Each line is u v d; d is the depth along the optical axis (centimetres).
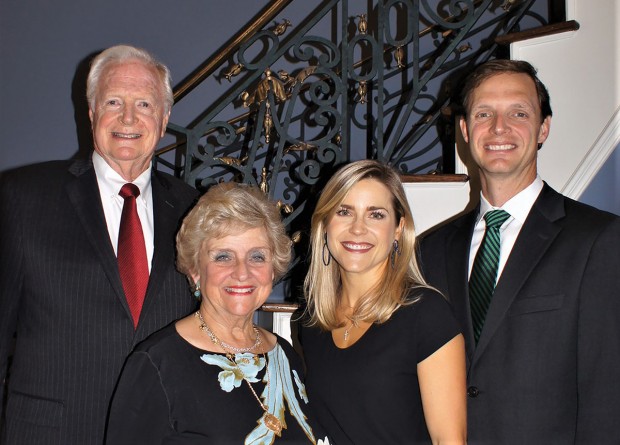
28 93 400
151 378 171
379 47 286
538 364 189
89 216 199
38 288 191
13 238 193
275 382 183
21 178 203
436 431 185
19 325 197
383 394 188
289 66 406
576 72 261
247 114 392
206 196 186
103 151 206
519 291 197
